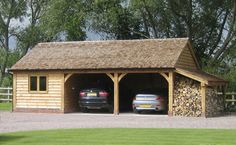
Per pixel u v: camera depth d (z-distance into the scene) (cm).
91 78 3478
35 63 3244
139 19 4800
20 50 6203
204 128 2033
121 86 3478
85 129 1981
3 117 2753
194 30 4644
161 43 3195
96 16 4584
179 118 2697
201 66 4319
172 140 1590
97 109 3353
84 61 3147
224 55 4356
